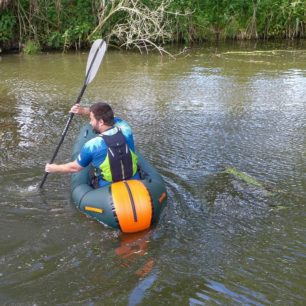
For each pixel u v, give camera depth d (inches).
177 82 323.3
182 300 115.9
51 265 129.4
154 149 211.8
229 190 173.8
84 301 115.3
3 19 393.4
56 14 410.0
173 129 236.8
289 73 346.6
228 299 116.5
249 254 135.3
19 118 250.5
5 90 301.0
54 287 120.4
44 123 243.8
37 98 285.3
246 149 212.4
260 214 157.4
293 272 127.3
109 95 293.4
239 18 463.2
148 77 335.6
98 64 183.5
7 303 114.4
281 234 145.6
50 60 381.7
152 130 235.6
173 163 196.9
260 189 174.9
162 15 404.8
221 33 464.4
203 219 153.9
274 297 117.5
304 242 141.5
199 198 167.8
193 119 251.6
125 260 131.7
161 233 145.3
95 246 138.2
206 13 450.6
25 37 408.5
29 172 185.9
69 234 143.9
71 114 175.9
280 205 163.5
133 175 154.2
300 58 396.2
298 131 234.2
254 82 323.0
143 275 125.2
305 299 116.9
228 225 150.6
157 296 117.3
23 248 136.9
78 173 166.4
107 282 122.5
